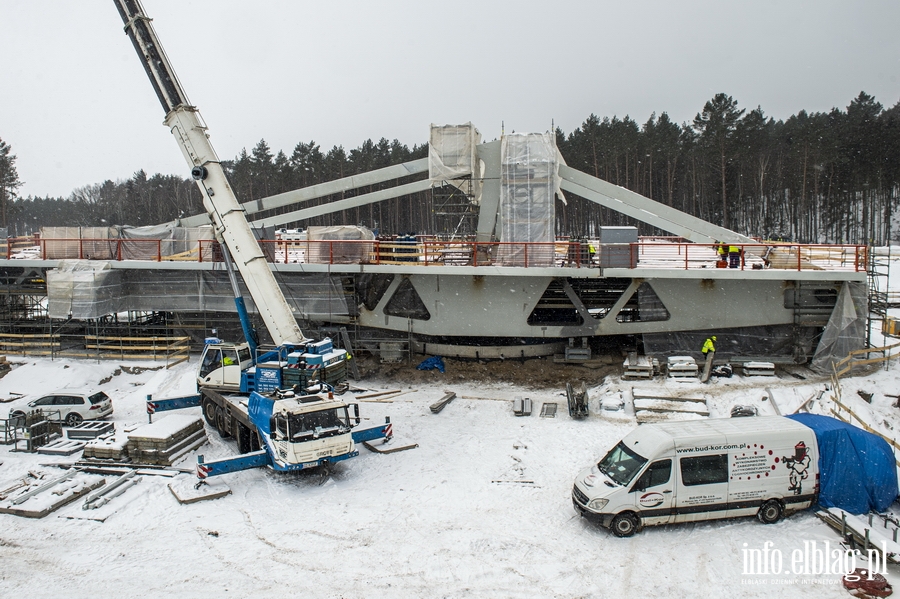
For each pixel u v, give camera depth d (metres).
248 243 19.36
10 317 30.17
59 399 19.80
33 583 11.30
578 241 24.86
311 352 18.17
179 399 20.28
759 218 67.56
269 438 15.31
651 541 12.41
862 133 60.25
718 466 12.73
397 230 77.81
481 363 25.98
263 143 73.69
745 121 63.94
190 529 13.24
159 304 26.91
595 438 18.09
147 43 19.02
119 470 16.06
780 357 23.72
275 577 11.40
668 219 24.92
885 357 22.11
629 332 24.69
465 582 11.15
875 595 10.30
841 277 22.19
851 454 13.05
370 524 13.37
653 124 68.75
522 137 24.62
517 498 14.52
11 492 14.73
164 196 95.94
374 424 19.69
